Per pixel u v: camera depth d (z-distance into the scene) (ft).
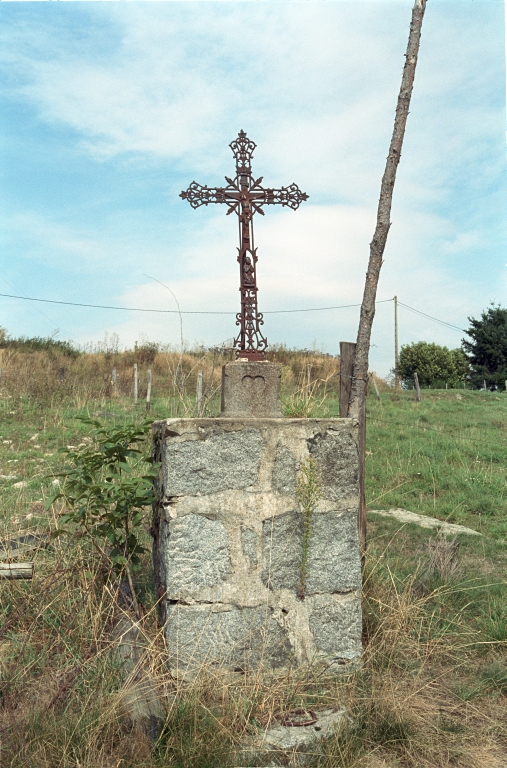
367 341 15.74
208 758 8.63
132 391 56.29
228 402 13.71
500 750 9.70
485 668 12.19
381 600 13.78
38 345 77.10
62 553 13.62
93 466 12.73
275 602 11.55
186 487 11.30
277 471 11.78
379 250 15.67
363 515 15.51
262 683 10.70
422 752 9.41
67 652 11.01
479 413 55.47
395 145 15.49
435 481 30.48
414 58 15.43
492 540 21.62
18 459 29.78
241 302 14.26
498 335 109.91
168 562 11.16
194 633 11.10
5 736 8.70
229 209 14.48
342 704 10.43
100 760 8.42
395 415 52.49
